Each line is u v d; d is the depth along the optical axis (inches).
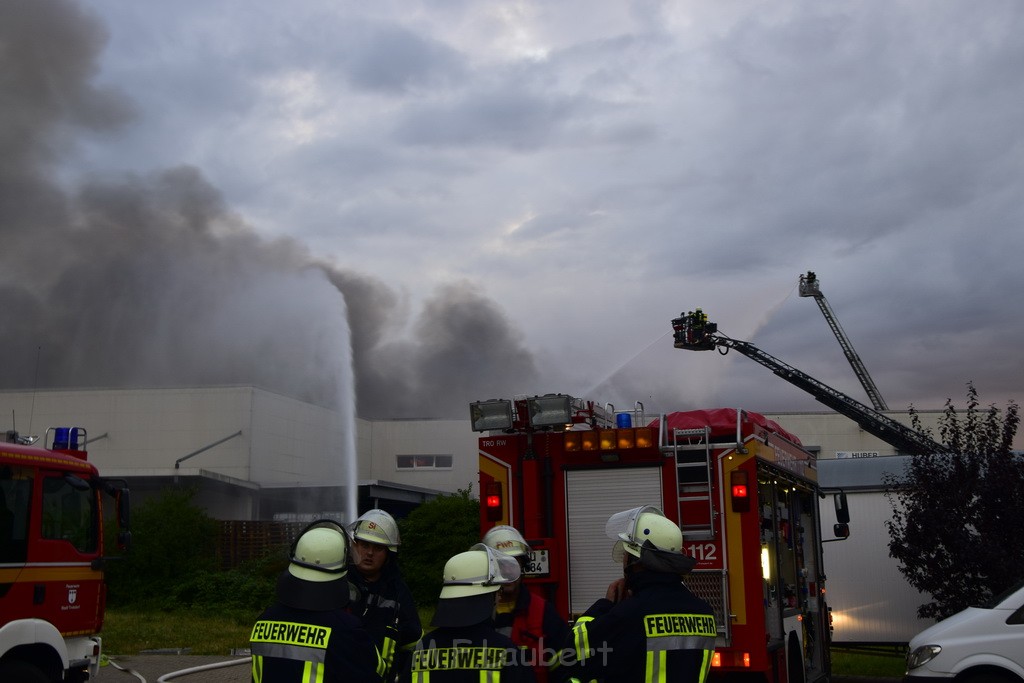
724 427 298.7
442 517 951.6
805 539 390.3
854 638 534.6
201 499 1269.7
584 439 303.4
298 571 136.2
